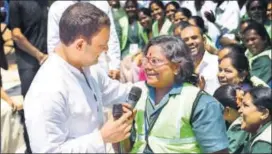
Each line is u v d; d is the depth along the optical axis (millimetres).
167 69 2291
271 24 5879
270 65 4383
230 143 3018
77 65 2293
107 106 2723
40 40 4629
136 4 6969
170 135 2279
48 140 2143
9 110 4496
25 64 4645
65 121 2240
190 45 3879
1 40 5438
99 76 2588
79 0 4105
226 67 3691
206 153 2242
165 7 6648
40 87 2195
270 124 2807
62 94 2201
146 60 2350
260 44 4445
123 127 2258
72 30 2164
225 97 3195
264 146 2730
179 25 4332
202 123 2227
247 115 2908
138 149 2369
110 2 6863
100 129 2354
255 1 5977
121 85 2732
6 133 4477
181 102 2268
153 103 2354
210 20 6805
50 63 2271
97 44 2180
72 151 2176
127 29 6703
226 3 7250
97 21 2154
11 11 4523
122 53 6684
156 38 2352
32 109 2160
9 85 6371
